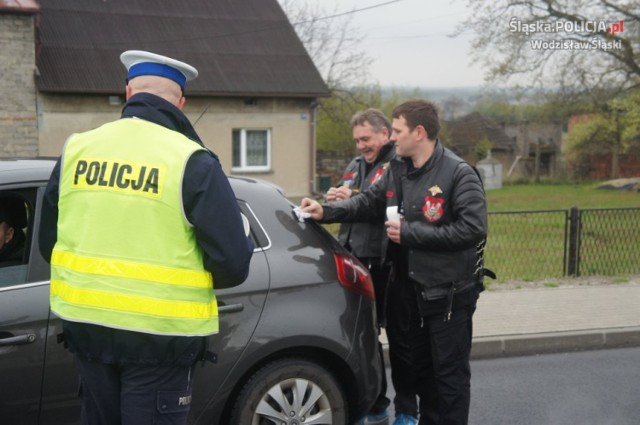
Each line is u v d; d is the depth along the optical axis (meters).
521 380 5.40
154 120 2.40
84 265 2.32
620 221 8.91
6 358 3.01
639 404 4.88
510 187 38.06
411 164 3.75
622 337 6.32
